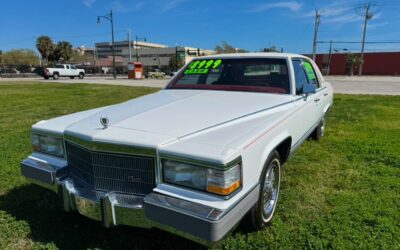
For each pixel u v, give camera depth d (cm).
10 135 626
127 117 265
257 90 357
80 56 9406
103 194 230
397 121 755
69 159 269
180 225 198
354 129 667
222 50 6525
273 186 294
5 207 323
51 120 305
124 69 7081
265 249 253
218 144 216
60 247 256
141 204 221
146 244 260
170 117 264
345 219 294
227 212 195
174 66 6712
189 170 206
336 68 6153
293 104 344
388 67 5719
